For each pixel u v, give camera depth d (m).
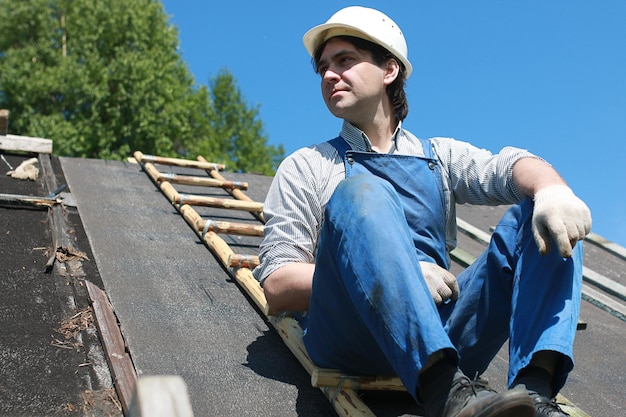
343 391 2.28
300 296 2.36
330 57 2.58
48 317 2.72
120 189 4.71
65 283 3.05
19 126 24.66
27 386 2.22
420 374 1.88
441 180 2.52
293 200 2.47
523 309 2.07
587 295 4.36
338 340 2.21
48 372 2.33
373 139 2.61
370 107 2.57
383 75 2.59
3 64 25.44
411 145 2.61
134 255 3.50
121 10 26.45
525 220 2.23
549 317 2.01
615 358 3.47
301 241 2.44
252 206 4.50
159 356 2.49
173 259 3.54
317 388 2.46
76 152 23.67
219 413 2.21
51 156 5.20
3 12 26.56
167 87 25.69
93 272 3.23
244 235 3.97
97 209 4.17
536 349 1.97
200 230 3.88
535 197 2.13
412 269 1.90
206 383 2.37
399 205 2.04
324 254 2.07
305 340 2.37
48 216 3.82
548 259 2.07
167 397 1.14
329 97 2.58
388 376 2.34
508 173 2.37
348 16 2.59
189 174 5.68
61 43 27.41
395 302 1.87
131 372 2.35
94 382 2.33
